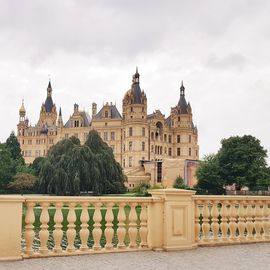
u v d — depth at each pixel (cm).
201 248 1145
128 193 9200
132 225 1091
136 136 16275
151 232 1104
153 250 1094
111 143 17225
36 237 1366
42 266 896
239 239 1233
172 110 18612
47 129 19950
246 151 8731
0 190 8925
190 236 1130
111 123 17350
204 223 1188
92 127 17600
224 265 937
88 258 988
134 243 1091
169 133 18000
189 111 18350
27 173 9019
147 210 1114
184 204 1126
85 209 1038
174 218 1106
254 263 961
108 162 8169
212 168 8919
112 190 8069
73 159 7681
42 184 7769
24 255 972
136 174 13712
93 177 7756
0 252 937
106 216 1062
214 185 8975
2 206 941
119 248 1073
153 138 16975
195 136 19375
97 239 1048
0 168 8994
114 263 938
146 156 16362
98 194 7781
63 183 7575
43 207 994
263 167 8862
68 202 1019
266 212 1288
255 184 8856
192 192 1135
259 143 8925
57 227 1008
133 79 16938
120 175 8375
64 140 8112
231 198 1223
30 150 19862
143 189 8888
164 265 928
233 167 8812
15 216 953
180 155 17962
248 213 1256
